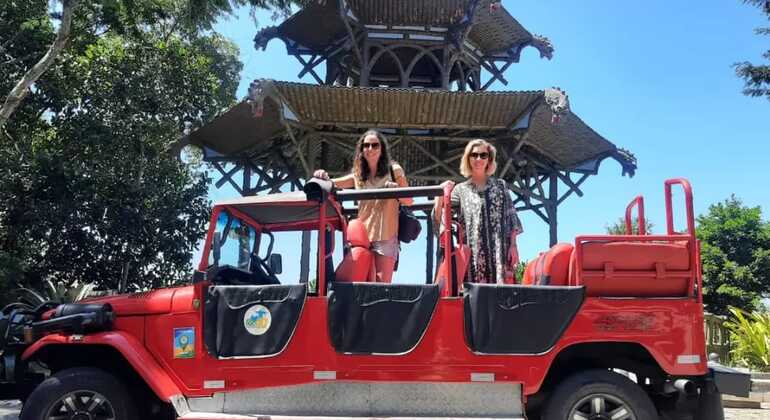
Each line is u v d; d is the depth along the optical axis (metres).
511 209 5.09
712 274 24.42
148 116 15.22
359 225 4.91
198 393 4.54
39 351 4.94
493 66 16.95
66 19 12.80
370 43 15.12
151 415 5.00
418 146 13.95
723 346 11.90
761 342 11.12
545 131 13.03
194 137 13.94
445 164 14.27
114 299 4.94
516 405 4.45
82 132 14.65
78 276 14.12
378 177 5.32
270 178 15.71
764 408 8.02
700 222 26.22
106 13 15.48
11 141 15.79
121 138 14.84
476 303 4.44
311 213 5.36
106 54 15.69
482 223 4.97
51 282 14.05
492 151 5.18
